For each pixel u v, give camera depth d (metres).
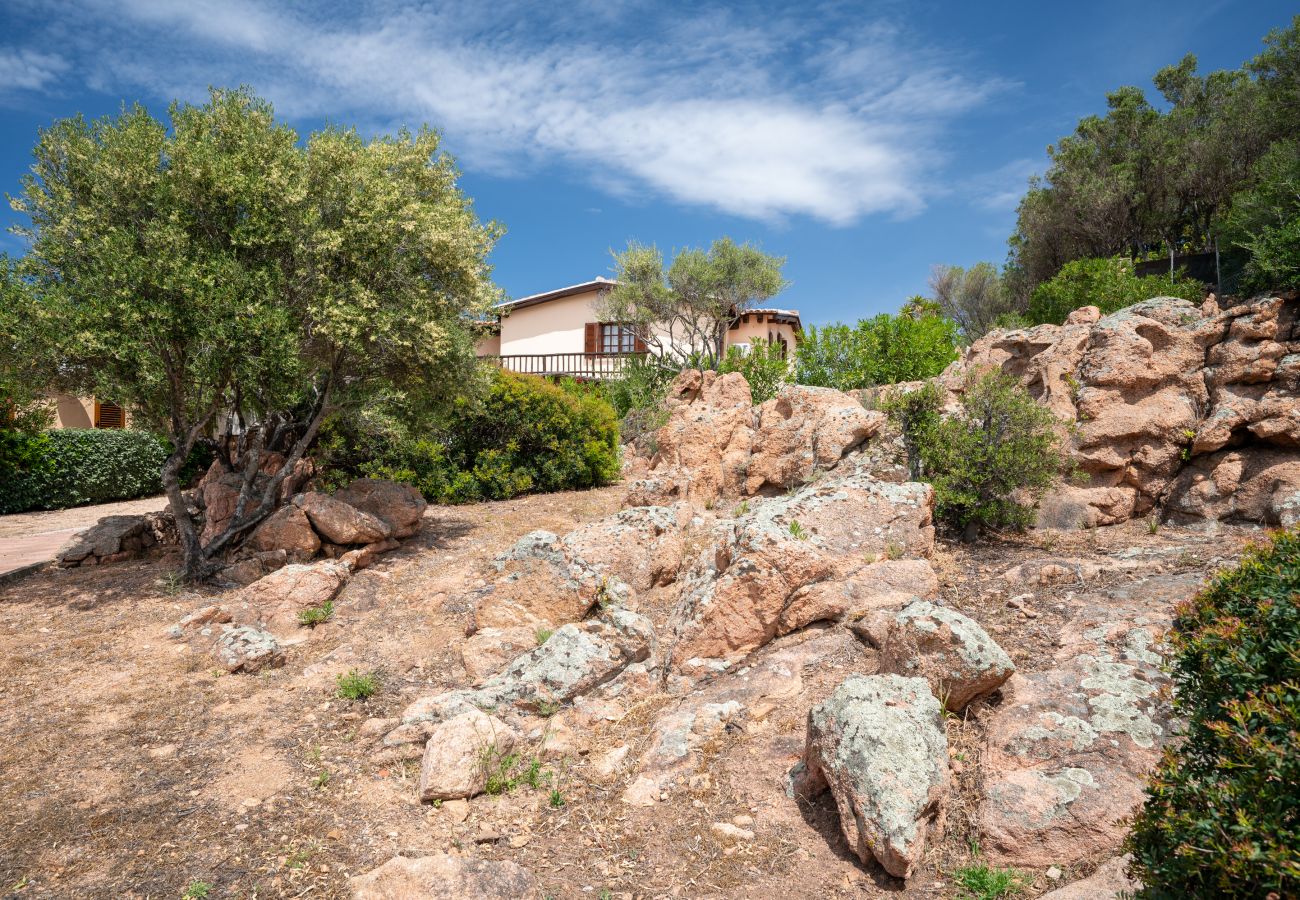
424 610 7.92
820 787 4.48
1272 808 2.31
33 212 8.77
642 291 22.56
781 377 16.50
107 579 9.27
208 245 9.03
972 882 3.67
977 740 4.61
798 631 6.28
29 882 4.04
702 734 5.10
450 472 13.18
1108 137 32.06
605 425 14.91
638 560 8.01
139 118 8.91
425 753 5.01
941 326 15.79
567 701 5.86
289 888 3.96
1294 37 25.84
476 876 3.80
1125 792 3.93
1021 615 6.04
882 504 7.53
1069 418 8.95
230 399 10.19
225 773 5.13
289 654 7.07
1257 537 7.18
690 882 3.95
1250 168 25.00
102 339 7.78
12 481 14.79
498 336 27.55
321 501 9.24
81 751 5.43
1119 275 20.34
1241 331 8.48
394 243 9.77
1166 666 3.47
